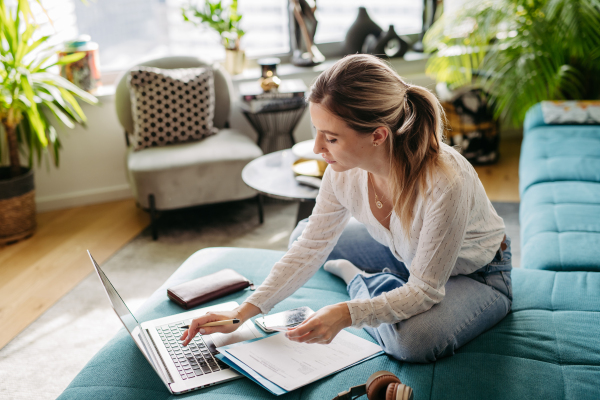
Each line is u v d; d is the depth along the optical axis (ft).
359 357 3.98
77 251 8.69
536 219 6.12
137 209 10.30
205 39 11.82
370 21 11.87
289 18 11.93
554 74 9.62
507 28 10.15
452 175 3.68
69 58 8.77
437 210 3.71
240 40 11.68
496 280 4.45
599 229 5.70
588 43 9.23
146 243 8.89
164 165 8.71
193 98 9.61
